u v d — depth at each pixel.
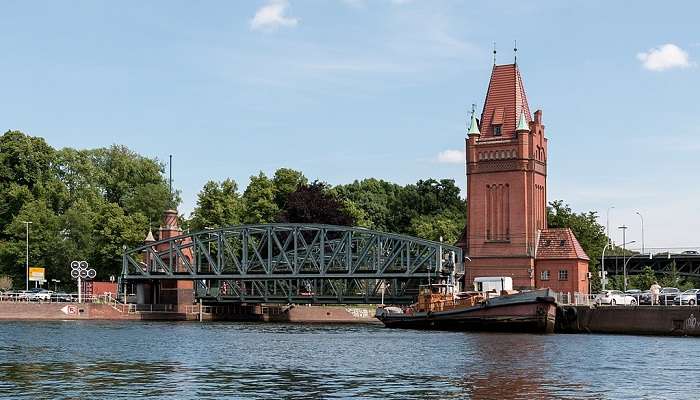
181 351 72.31
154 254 140.00
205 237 163.12
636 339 86.44
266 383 51.88
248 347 76.75
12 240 167.25
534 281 125.56
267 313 152.12
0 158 178.88
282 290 154.38
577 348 74.44
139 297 144.25
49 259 166.25
